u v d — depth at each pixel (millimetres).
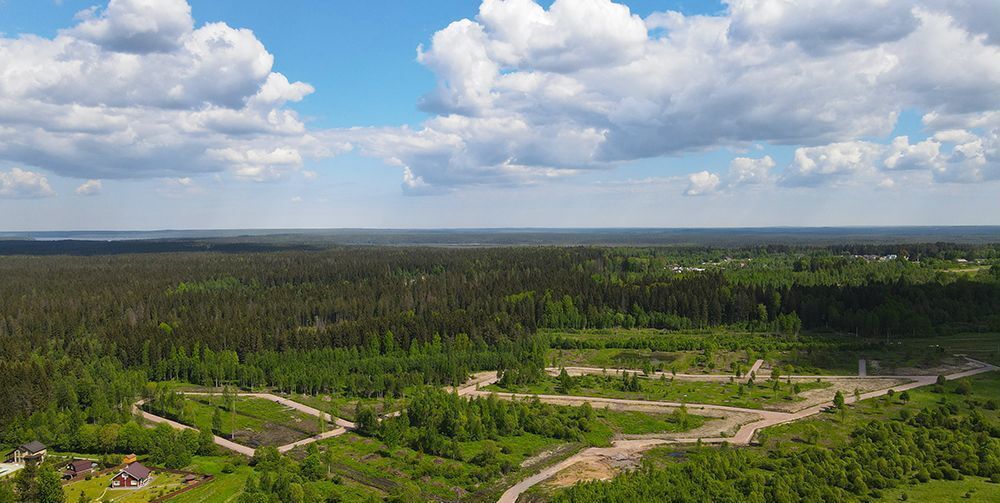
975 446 153375
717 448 167750
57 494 130875
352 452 167750
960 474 139375
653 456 163625
